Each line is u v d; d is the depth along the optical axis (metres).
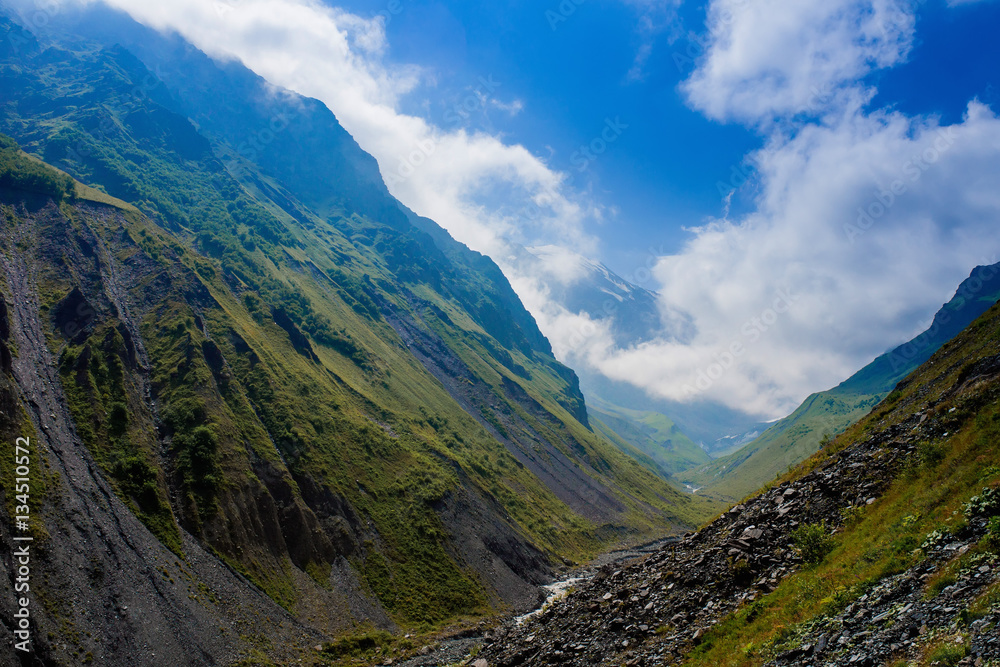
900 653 15.49
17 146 147.12
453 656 73.88
